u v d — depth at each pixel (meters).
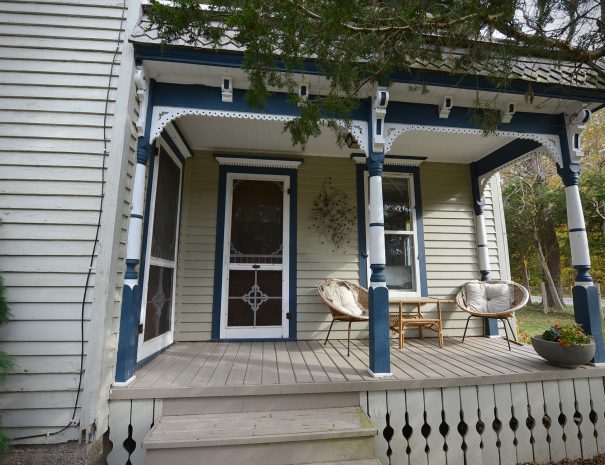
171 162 3.80
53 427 2.18
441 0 2.05
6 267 2.29
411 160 4.66
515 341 4.14
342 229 4.46
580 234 3.27
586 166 11.84
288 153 4.51
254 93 2.09
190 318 4.05
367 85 2.93
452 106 3.24
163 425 2.23
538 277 14.90
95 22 2.62
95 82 2.55
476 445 2.62
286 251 4.32
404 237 4.64
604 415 2.86
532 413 2.77
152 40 2.56
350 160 4.62
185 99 2.90
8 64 2.50
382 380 2.58
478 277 4.67
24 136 2.44
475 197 4.79
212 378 2.62
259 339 4.11
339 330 4.23
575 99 3.20
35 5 2.58
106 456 2.33
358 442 2.18
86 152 2.46
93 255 2.36
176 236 3.99
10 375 2.20
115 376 2.43
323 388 2.50
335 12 1.76
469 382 2.67
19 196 2.38
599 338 3.05
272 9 1.80
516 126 3.37
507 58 2.13
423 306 4.50
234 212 4.34
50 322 2.27
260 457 2.09
